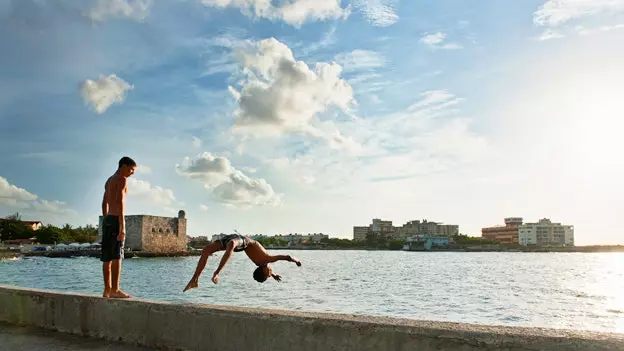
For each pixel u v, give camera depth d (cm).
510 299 3366
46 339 646
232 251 647
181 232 12094
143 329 605
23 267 7175
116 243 721
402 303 3066
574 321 2400
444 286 4428
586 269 8325
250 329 516
